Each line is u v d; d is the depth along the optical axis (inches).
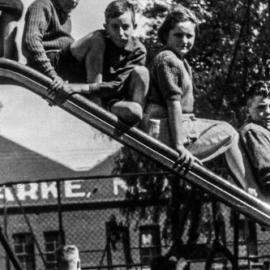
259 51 978.1
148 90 414.3
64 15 421.7
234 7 979.9
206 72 968.3
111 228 960.3
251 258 724.7
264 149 429.7
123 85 410.3
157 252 931.3
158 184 998.4
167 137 415.8
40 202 1572.3
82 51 411.2
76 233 1513.3
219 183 410.3
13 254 485.4
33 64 417.7
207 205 871.7
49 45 417.4
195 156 420.5
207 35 978.7
